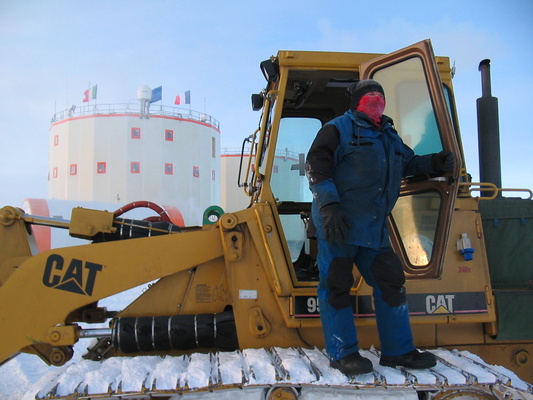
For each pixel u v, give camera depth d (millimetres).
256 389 2477
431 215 2852
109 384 2404
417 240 2902
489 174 3832
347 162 2447
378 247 2453
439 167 2582
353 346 2424
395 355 2502
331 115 4184
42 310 2826
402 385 2340
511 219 3289
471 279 2898
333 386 2355
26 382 4090
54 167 30156
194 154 30328
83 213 3238
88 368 2596
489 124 3854
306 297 2799
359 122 2479
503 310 2898
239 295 2857
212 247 2961
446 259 2904
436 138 2762
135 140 28688
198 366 2535
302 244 3971
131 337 2846
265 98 3273
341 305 2453
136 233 3262
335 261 2434
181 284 3066
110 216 3252
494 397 2480
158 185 28906
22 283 2834
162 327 2859
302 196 4023
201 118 31375
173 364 2576
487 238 3277
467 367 2502
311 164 2393
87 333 2869
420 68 2803
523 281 3248
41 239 13867
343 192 2441
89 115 28750
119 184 28422
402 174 2617
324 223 2305
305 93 3727
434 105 2707
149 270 2916
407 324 2518
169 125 29406
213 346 2936
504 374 2529
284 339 2848
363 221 2420
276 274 2801
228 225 2861
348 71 3201
